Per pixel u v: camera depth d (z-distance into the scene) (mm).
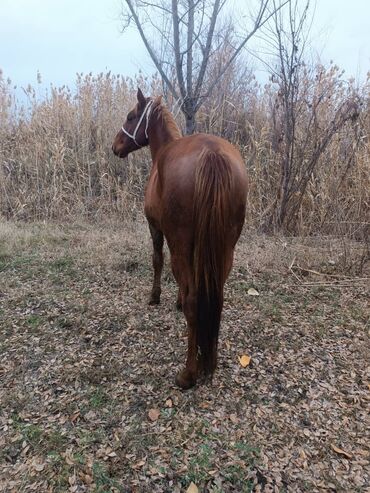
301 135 6188
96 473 1989
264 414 2367
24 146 7531
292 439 2178
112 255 4809
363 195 5527
